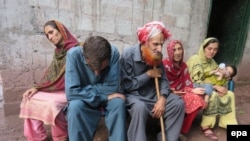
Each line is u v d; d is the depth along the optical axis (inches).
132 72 101.2
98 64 78.1
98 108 93.0
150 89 105.1
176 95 102.4
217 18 215.8
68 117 85.0
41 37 126.7
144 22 152.9
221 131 124.1
